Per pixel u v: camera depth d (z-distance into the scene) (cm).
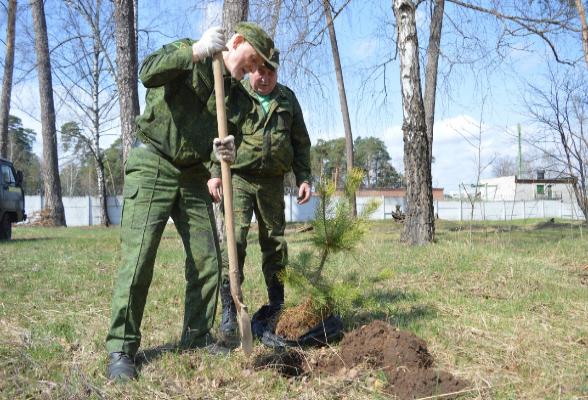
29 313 467
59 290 573
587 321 456
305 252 400
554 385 305
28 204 3409
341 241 390
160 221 344
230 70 347
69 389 290
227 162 316
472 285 605
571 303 523
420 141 993
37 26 2288
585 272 731
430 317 450
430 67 1504
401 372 305
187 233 359
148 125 341
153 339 396
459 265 720
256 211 434
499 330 414
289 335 370
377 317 443
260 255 852
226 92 357
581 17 1194
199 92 335
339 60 2138
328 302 380
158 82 323
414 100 991
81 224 3478
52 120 2406
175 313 478
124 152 1250
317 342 365
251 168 414
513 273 666
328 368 330
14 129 5638
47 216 2408
